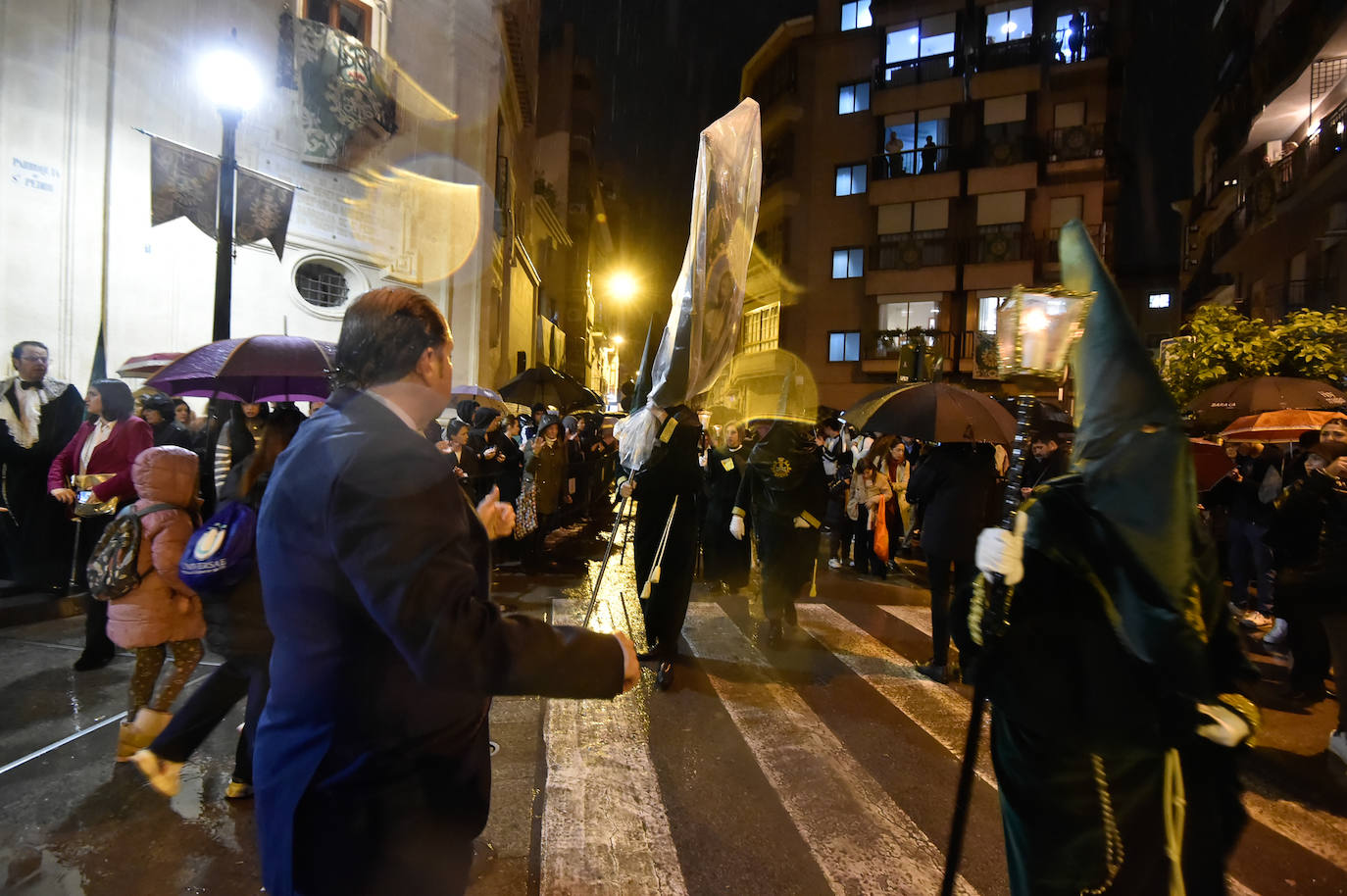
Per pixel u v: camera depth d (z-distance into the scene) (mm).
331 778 1407
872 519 9219
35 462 6316
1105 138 27484
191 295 10281
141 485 3639
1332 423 4312
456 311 14703
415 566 1310
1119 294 1828
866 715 4656
